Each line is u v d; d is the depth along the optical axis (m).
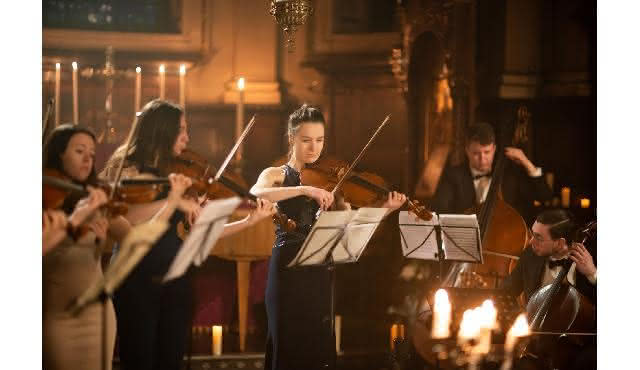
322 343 5.60
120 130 10.73
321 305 5.59
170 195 4.76
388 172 10.68
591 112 8.98
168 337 4.92
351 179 5.97
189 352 5.16
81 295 4.58
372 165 10.76
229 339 7.59
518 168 7.54
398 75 9.69
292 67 11.13
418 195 8.92
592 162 8.98
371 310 8.80
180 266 4.38
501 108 8.87
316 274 5.57
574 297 5.57
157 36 10.85
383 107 10.72
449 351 5.55
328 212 5.05
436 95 9.26
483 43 9.23
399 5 9.77
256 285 7.60
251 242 7.07
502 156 6.98
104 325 4.66
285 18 6.18
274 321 5.57
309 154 5.75
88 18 10.85
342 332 7.91
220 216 4.43
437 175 8.82
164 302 4.92
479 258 5.88
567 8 9.02
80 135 4.66
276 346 5.55
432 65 9.31
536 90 9.11
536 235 5.98
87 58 10.66
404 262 9.01
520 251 6.59
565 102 9.00
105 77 9.99
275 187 5.65
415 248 6.06
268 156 11.09
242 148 11.02
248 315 7.75
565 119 9.05
